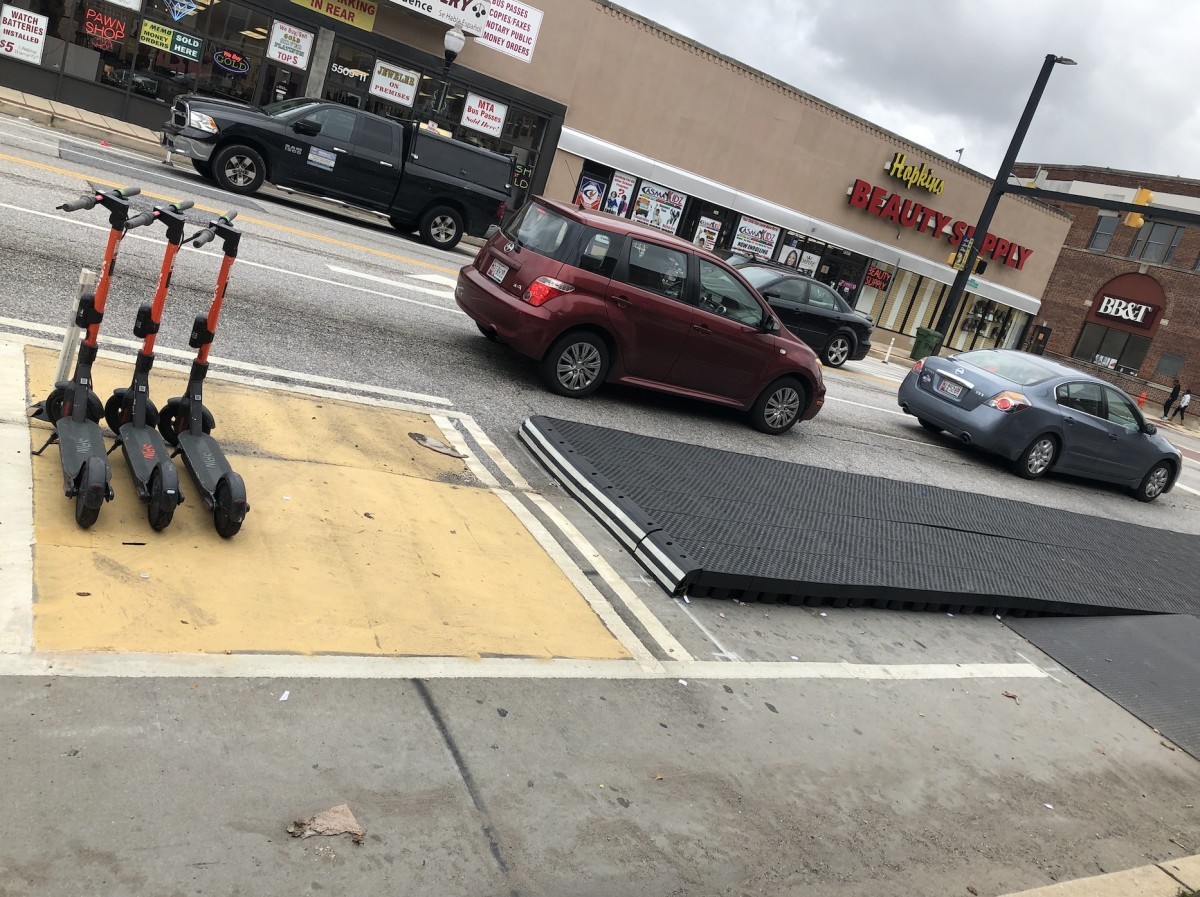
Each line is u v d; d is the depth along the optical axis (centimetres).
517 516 597
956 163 3350
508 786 346
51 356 595
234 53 2161
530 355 877
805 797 401
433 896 287
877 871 368
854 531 740
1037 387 1224
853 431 1214
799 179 3020
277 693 354
